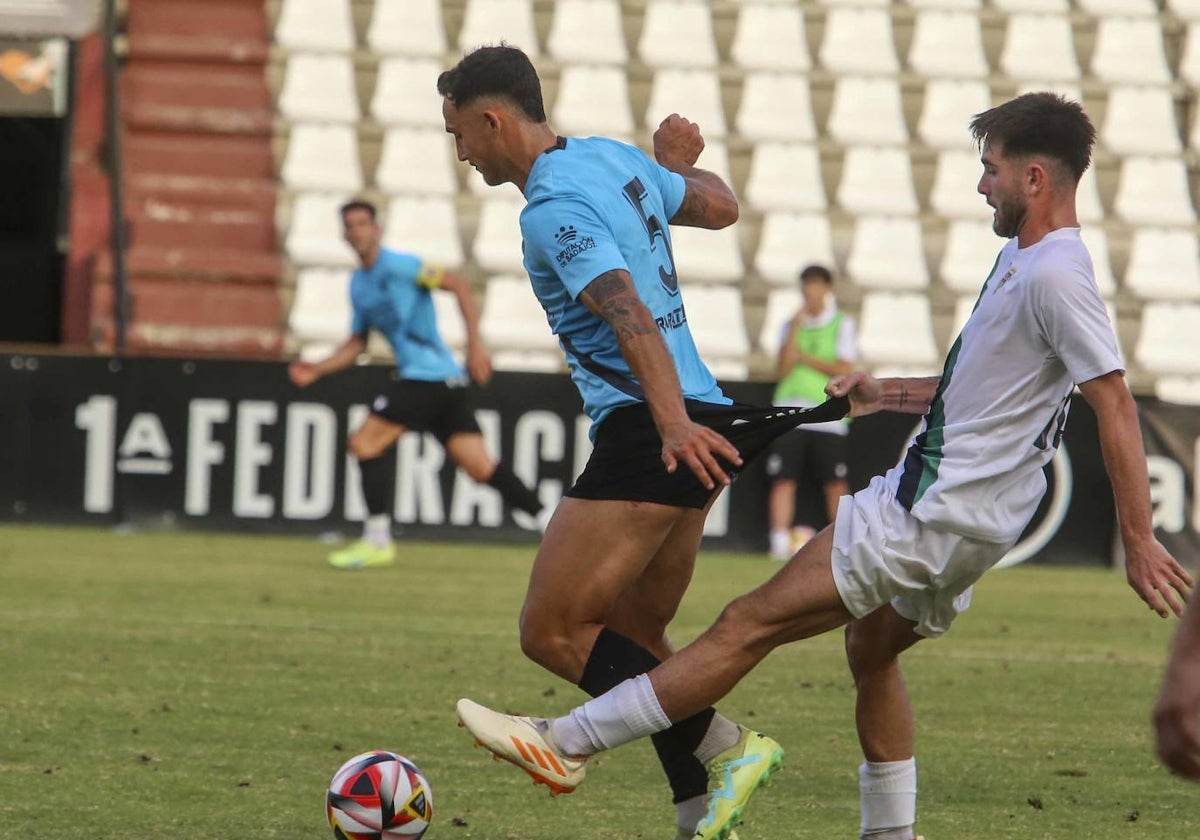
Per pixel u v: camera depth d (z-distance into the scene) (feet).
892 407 42.91
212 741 55.16
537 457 131.64
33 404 131.44
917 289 165.17
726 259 165.78
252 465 131.85
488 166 42.24
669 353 38.06
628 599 43.21
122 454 131.85
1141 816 46.98
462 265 162.40
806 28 186.50
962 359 38.19
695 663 38.27
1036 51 186.70
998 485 37.68
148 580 101.71
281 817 44.70
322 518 131.85
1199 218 175.32
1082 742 58.44
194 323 156.35
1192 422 129.29
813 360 126.62
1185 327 162.20
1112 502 129.80
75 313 159.43
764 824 45.37
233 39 177.17
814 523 132.46
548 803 47.60
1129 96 181.88
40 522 132.05
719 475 37.35
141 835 42.47
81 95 166.40
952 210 173.68
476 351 112.47
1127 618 98.22
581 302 38.93
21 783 48.26
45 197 191.42
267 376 131.54
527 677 70.03
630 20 184.85
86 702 61.67
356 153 170.81
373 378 131.64
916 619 39.88
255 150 169.07
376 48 180.04
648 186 42.06
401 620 87.56
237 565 111.75
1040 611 101.14
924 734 59.67
